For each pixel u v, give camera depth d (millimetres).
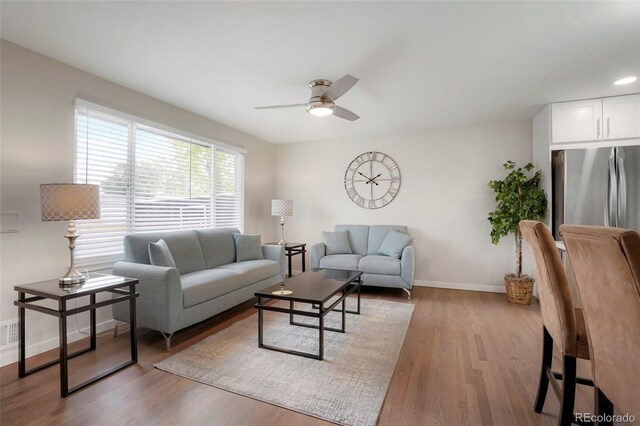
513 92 3135
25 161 2314
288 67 2598
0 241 2186
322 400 1783
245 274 3318
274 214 4805
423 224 4605
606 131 3230
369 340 2613
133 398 1802
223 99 3357
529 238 1563
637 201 2959
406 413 1678
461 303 3701
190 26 2033
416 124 4324
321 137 5117
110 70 2670
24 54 2309
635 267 832
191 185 3871
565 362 1341
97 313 2770
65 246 2559
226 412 1682
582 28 2023
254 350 2428
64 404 1738
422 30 2061
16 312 2254
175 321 2439
